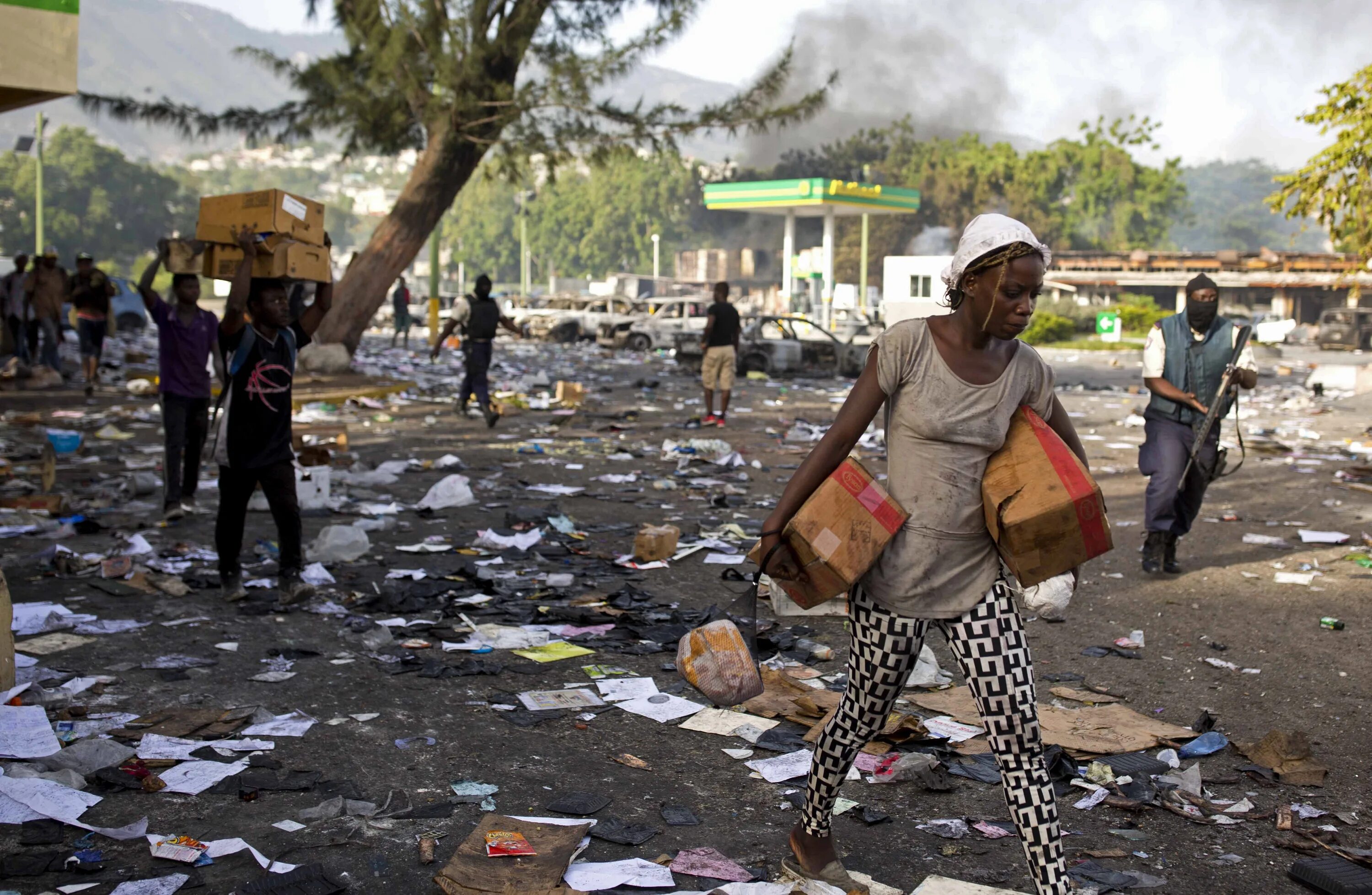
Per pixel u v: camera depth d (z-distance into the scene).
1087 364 30.66
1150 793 3.74
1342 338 40.56
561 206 108.62
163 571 6.48
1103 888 3.14
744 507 9.04
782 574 2.92
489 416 13.55
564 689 4.74
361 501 8.77
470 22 17.77
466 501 8.77
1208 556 7.48
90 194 124.31
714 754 4.11
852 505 2.80
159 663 4.89
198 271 6.08
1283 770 3.98
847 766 3.03
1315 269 61.22
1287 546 7.75
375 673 4.89
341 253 187.75
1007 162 73.00
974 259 2.66
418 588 6.19
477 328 13.66
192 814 3.50
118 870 3.13
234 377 5.68
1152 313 49.28
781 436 13.51
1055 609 2.97
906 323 2.84
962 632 2.79
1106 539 2.69
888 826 3.54
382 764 3.93
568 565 6.97
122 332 31.16
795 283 61.72
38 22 5.41
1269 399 20.00
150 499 8.71
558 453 11.74
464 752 4.06
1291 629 5.79
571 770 3.93
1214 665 5.20
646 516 8.63
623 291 65.06
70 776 3.66
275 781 3.75
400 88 18.31
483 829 3.34
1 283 17.33
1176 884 3.18
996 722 2.75
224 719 4.25
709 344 14.30
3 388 16.31
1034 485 2.69
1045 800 2.71
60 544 7.11
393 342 29.31
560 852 3.23
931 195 70.62
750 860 3.29
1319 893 3.13
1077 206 78.38
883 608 2.85
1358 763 4.09
